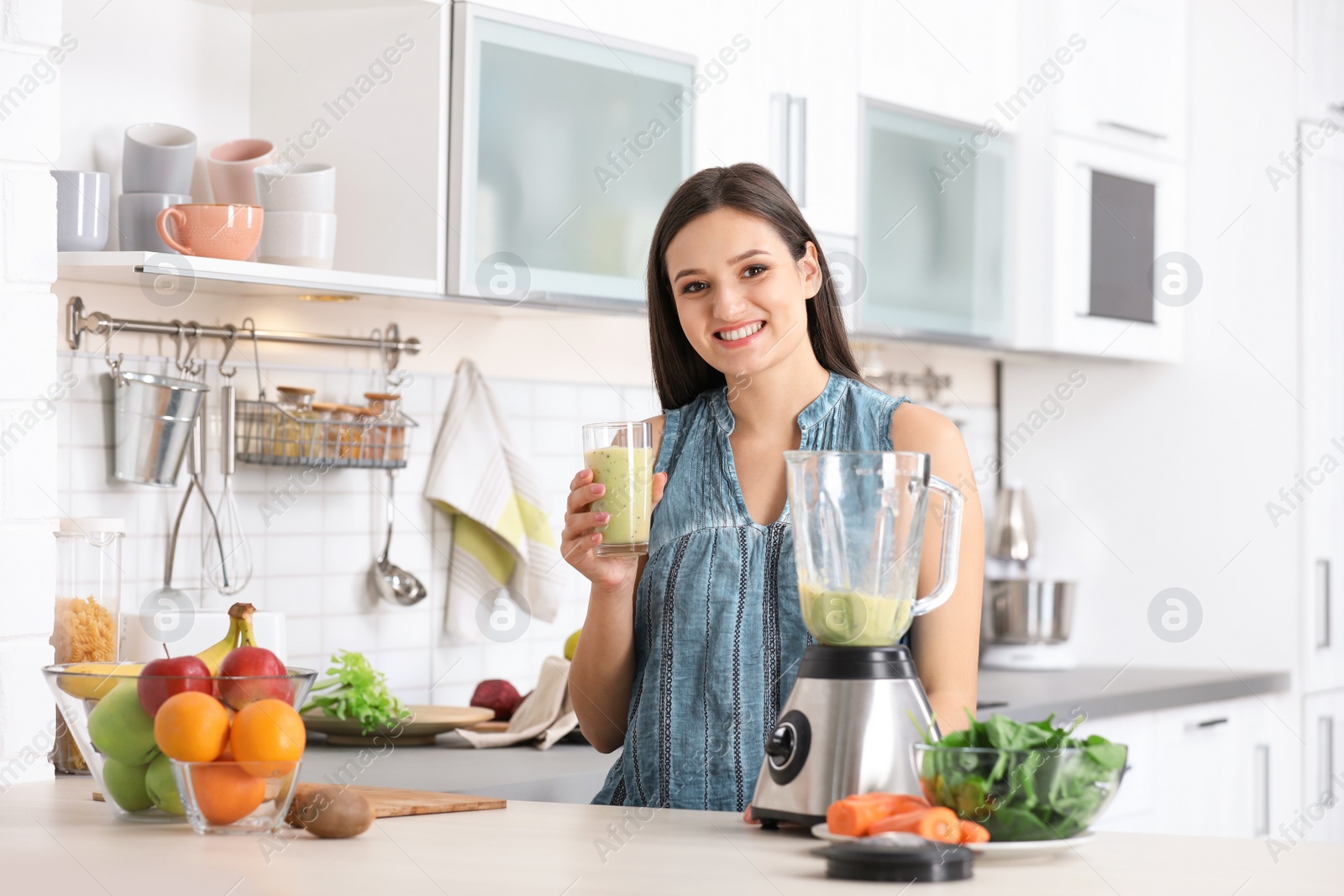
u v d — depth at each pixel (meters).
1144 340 3.43
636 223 2.52
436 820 1.23
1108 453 3.63
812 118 2.81
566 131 2.41
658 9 2.53
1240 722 3.24
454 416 2.63
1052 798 1.00
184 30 2.31
